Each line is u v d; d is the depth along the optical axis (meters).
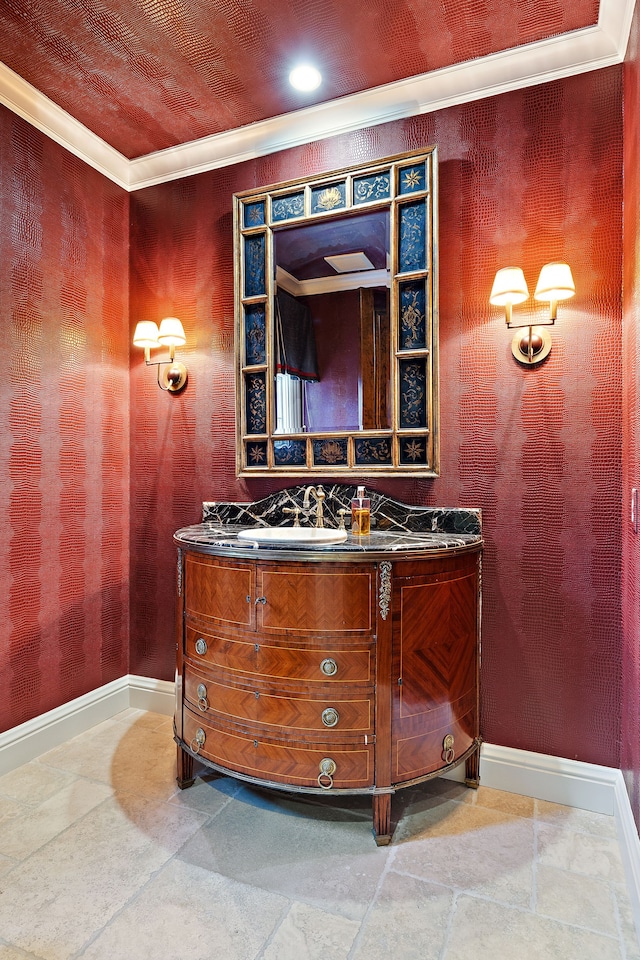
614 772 1.83
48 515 2.24
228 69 1.97
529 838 1.70
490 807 1.87
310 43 1.85
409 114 2.11
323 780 1.66
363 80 2.04
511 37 1.83
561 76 1.89
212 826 1.75
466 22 1.75
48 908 1.40
